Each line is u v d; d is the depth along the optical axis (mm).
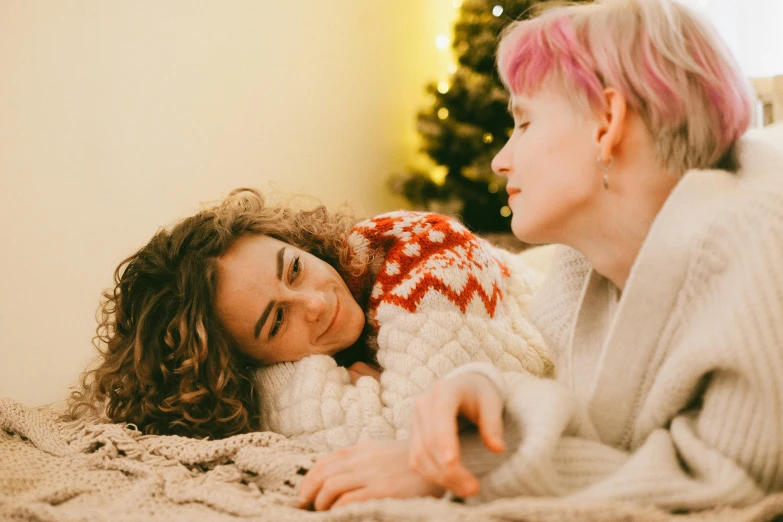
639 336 620
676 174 660
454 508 497
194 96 2408
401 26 3365
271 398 928
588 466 554
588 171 672
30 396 1907
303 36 2852
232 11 2553
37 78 1974
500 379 574
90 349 2049
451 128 2643
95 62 2113
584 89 659
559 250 840
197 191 2410
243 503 619
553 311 812
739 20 2473
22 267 1917
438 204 2725
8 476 760
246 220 1028
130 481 767
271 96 2711
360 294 1092
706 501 501
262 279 939
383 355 926
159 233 1065
